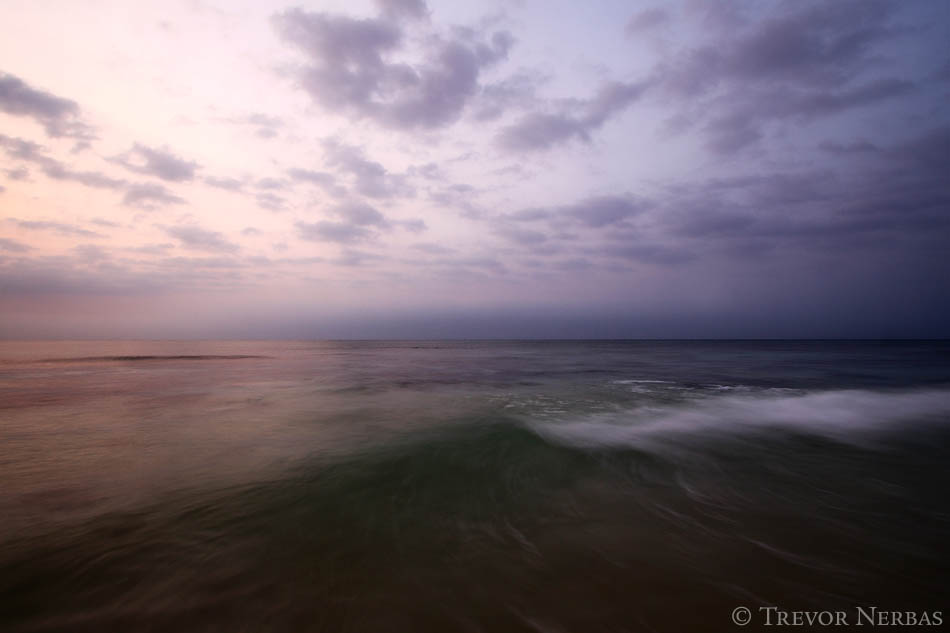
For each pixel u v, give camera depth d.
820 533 4.59
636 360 39.50
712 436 9.04
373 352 60.84
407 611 3.24
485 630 3.04
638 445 8.29
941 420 10.78
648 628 3.06
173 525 4.74
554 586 3.57
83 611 3.26
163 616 3.21
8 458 7.27
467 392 16.36
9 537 4.41
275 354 53.53
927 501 5.54
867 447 8.28
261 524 4.79
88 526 4.70
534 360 39.94
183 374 24.05
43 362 34.62
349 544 4.33
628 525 4.79
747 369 27.98
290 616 3.19
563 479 6.40
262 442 8.47
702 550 4.20
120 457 7.38
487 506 5.36
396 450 7.85
